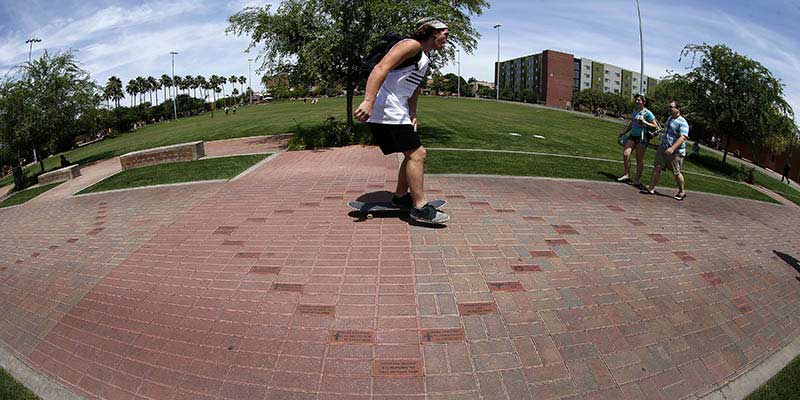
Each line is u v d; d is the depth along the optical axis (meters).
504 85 110.75
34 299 4.16
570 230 5.20
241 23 15.55
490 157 11.52
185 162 12.82
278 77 16.59
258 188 7.69
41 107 20.62
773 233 6.43
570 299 3.51
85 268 4.66
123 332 3.29
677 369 2.87
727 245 5.35
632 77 116.75
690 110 20.47
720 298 3.88
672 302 3.67
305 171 9.31
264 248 4.59
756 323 3.59
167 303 3.61
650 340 3.12
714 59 19.58
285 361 2.76
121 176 11.74
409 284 3.63
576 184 8.34
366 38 14.63
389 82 4.23
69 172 15.30
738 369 2.98
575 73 106.00
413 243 4.52
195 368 2.78
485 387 2.55
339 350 2.83
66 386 2.84
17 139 19.77
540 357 2.82
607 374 2.73
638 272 4.16
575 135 23.64
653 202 7.41
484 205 6.11
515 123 27.58
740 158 32.22
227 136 22.55
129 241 5.34
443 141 16.12
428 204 4.78
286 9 15.33
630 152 9.02
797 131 19.69
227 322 3.22
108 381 2.80
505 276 3.82
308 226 5.21
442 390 2.52
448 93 94.06
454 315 3.20
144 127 58.47
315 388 2.54
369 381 2.57
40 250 5.66
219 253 4.55
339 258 4.19
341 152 12.80
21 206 10.46
